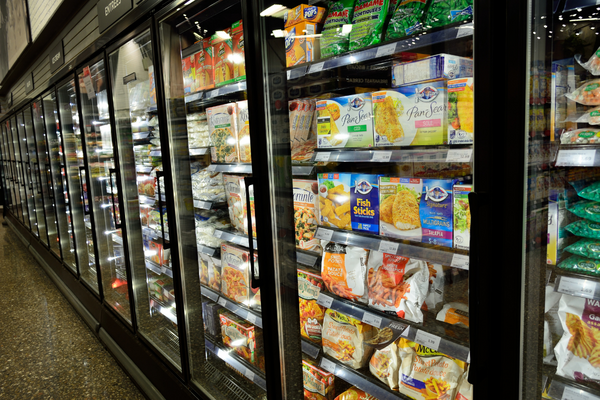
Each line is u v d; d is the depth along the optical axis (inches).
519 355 33.9
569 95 37.6
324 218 65.8
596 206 37.8
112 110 103.9
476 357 34.9
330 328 68.2
